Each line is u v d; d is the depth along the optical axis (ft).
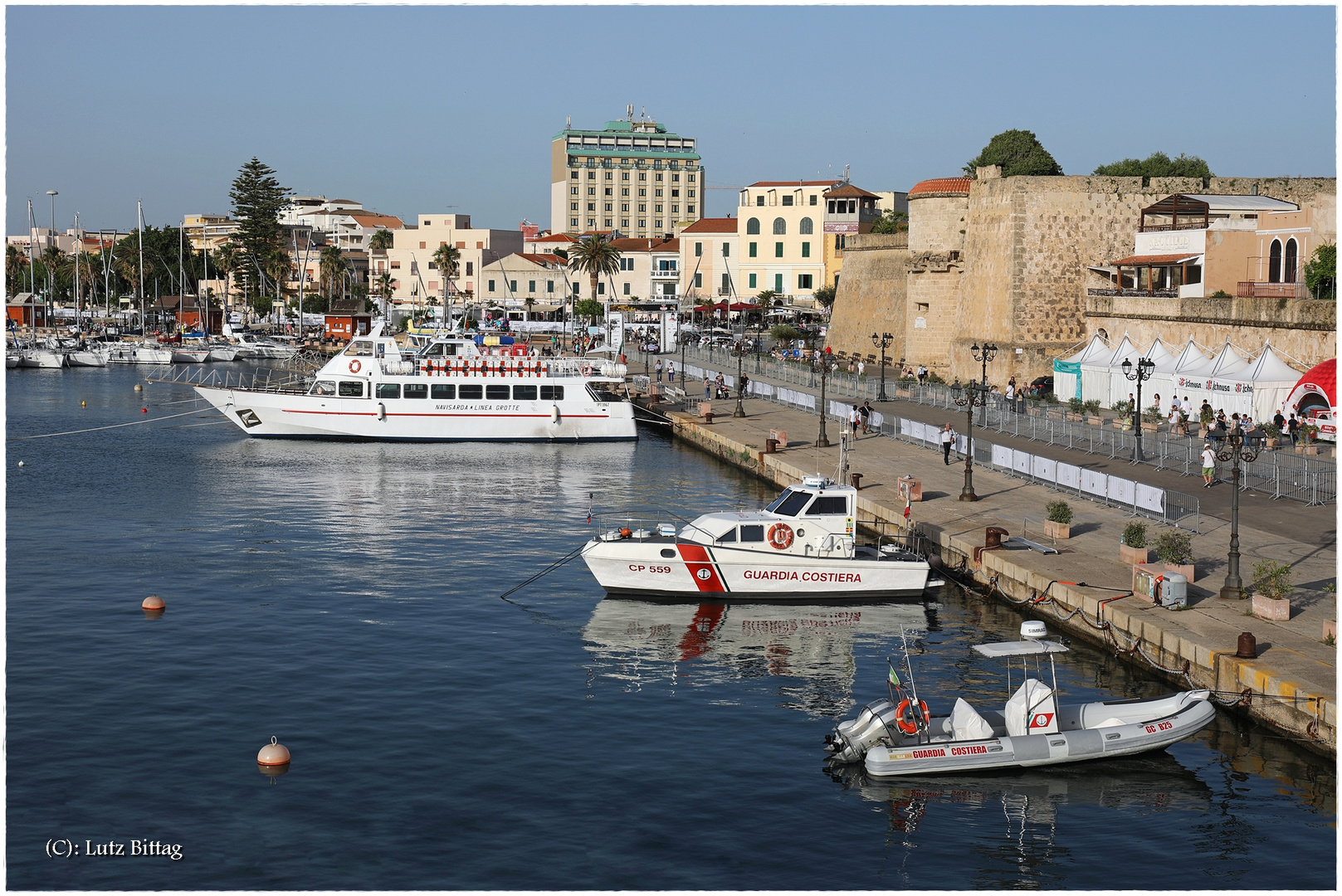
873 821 82.99
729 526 140.56
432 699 104.73
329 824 80.64
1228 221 255.09
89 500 196.65
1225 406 214.28
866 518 171.12
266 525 177.88
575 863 75.92
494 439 276.21
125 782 86.53
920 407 278.46
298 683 107.65
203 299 612.70
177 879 73.46
